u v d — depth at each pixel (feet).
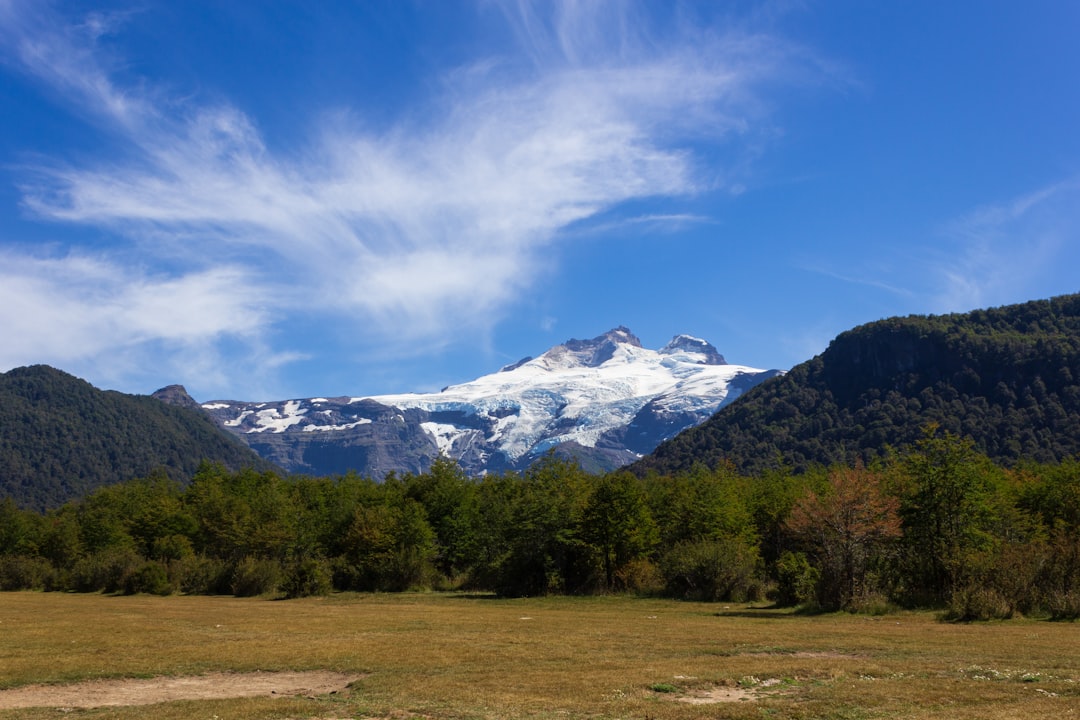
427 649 85.05
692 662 74.84
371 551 244.42
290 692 63.46
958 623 114.52
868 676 66.54
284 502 299.99
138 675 70.28
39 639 96.07
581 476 278.05
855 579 141.28
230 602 190.90
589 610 153.17
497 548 234.17
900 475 162.81
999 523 159.53
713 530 216.13
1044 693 57.67
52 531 320.50
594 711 53.83
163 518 308.81
